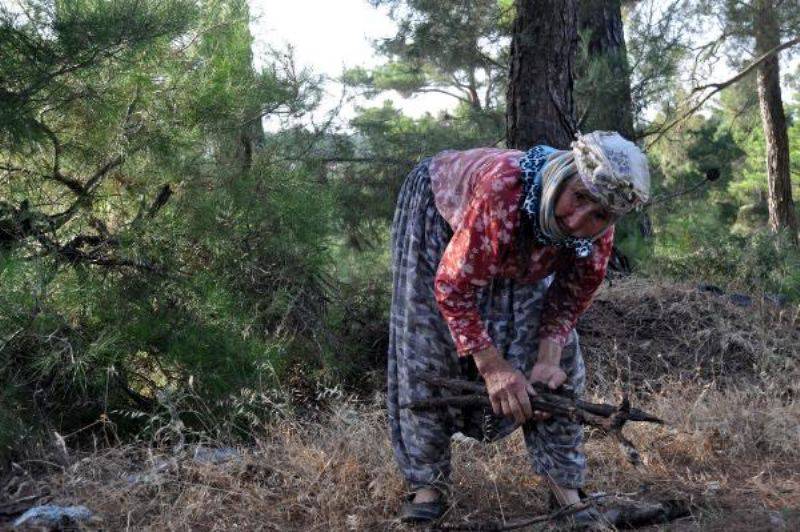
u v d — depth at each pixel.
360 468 3.73
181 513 3.35
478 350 2.96
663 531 3.20
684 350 5.83
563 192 2.71
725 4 11.38
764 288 7.07
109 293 4.64
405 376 3.23
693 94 11.94
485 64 10.65
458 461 3.81
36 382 4.27
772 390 4.77
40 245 4.63
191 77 5.39
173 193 5.28
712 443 4.12
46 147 4.66
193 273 5.08
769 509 3.40
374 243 8.86
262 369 4.78
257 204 5.29
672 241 9.52
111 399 4.51
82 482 3.54
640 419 2.80
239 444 4.19
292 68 6.02
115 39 4.38
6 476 3.78
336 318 5.64
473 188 2.99
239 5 5.62
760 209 23.47
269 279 5.38
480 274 2.90
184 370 4.64
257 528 3.32
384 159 8.80
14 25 4.25
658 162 14.67
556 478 3.21
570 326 3.11
